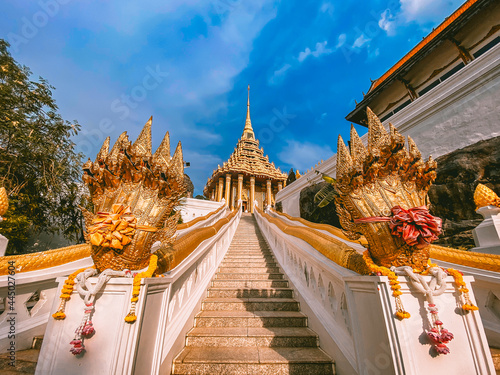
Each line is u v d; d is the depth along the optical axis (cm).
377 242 194
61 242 777
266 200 3316
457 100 729
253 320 357
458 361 158
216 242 600
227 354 281
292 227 559
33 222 654
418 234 172
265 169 3503
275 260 677
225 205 1930
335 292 278
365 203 210
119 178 222
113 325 169
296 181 1652
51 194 668
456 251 287
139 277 182
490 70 650
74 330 168
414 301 169
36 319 271
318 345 308
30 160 639
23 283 251
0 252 259
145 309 184
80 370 159
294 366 260
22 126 608
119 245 188
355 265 224
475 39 984
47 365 160
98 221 193
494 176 591
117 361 158
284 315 367
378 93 1312
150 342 195
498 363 235
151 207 227
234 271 588
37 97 662
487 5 860
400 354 152
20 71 644
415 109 849
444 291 175
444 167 701
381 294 168
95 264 198
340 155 236
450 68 1088
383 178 217
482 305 271
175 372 257
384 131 221
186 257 332
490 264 254
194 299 375
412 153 213
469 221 602
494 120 634
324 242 324
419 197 212
